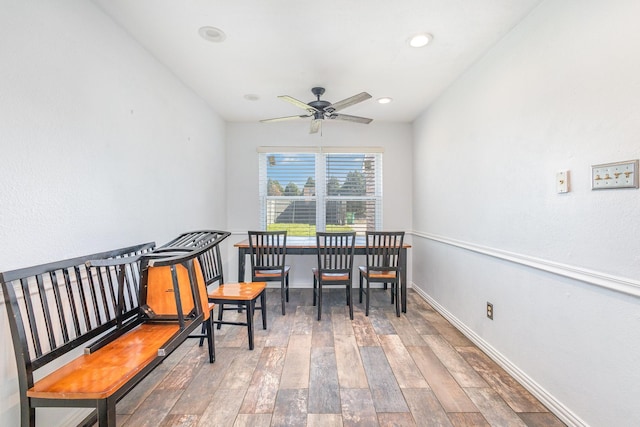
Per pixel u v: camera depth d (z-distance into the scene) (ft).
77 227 5.05
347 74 8.44
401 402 5.36
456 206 8.77
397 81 8.91
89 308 5.24
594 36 4.37
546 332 5.30
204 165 10.69
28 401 3.58
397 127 13.38
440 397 5.51
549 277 5.25
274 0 5.39
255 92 9.78
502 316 6.55
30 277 4.23
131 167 6.52
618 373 4.05
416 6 5.56
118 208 6.08
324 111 8.96
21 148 4.12
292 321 9.27
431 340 7.89
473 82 7.82
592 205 4.41
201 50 7.13
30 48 4.22
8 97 3.95
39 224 4.37
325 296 12.08
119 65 6.11
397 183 13.42
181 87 8.87
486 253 7.07
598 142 4.32
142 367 4.09
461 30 6.32
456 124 8.81
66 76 4.83
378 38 6.63
